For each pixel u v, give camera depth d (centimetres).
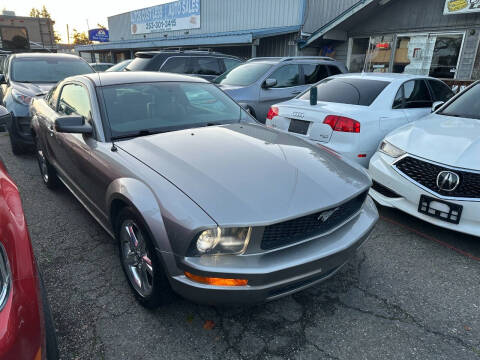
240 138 276
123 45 2053
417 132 366
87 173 285
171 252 192
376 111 439
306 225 204
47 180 442
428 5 1053
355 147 408
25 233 152
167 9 1988
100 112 288
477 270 288
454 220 301
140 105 307
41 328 138
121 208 243
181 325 225
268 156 245
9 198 161
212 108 341
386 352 206
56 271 280
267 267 186
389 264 296
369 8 1109
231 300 188
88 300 247
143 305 235
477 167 289
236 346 210
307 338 216
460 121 381
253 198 197
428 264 296
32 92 601
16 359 123
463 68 1021
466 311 241
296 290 205
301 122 449
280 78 723
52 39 1555
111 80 322
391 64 1173
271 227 190
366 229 233
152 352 205
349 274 282
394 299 253
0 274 130
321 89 514
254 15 1484
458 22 1003
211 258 186
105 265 289
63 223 361
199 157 237
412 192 328
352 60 1288
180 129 297
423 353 206
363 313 238
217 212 186
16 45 1452
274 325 227
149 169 225
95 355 202
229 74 768
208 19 1730
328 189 218
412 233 348
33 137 473
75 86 347
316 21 1308
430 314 238
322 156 262
